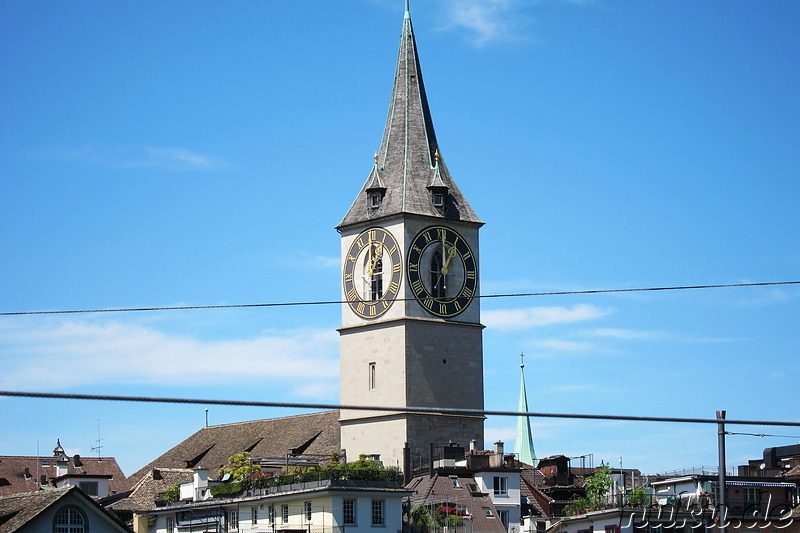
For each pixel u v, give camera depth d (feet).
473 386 409.28
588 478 427.74
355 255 412.77
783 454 396.37
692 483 348.18
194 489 383.24
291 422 475.31
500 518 379.96
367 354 407.44
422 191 409.90
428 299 404.57
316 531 337.52
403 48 426.51
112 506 410.93
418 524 356.79
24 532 299.38
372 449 404.16
